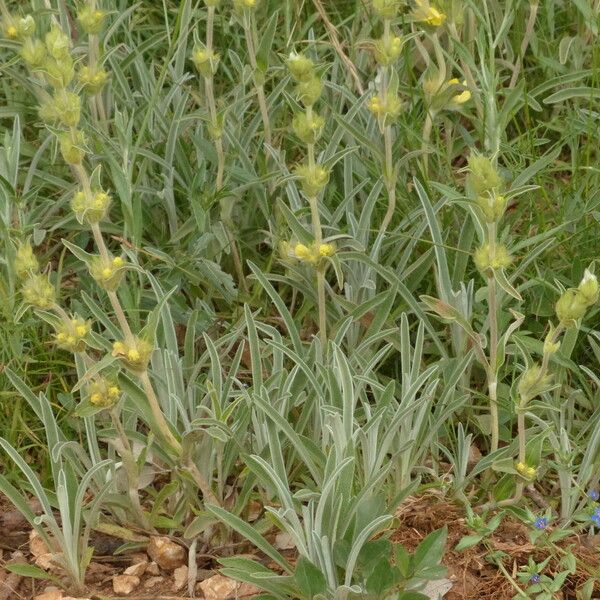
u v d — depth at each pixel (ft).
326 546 10.12
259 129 16.60
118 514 11.77
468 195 13.01
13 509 12.38
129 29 17.54
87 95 15.71
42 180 15.93
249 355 14.10
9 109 16.05
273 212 15.12
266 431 11.68
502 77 16.97
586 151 15.61
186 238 14.92
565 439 11.57
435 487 12.02
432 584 10.99
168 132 15.47
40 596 11.13
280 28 18.31
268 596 10.40
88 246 15.71
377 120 14.12
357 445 11.82
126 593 11.20
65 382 13.38
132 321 13.46
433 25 14.10
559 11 18.42
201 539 11.71
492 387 11.51
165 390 12.28
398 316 13.79
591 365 13.60
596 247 14.17
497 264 10.58
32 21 13.75
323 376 11.57
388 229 15.05
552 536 10.86
